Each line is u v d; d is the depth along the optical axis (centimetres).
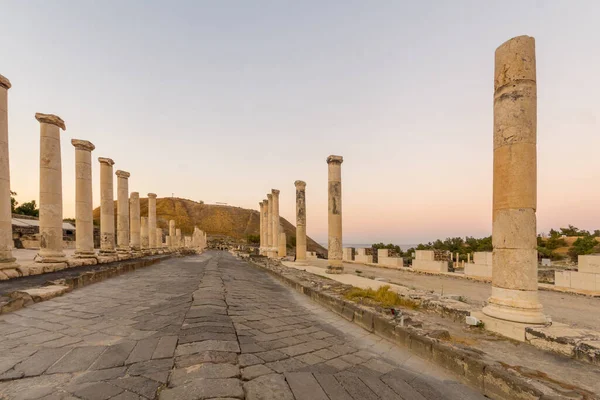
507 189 576
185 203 12812
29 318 545
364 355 466
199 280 1109
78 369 341
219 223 11769
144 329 487
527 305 542
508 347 487
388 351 492
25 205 4569
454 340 508
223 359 369
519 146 568
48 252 1254
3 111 977
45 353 384
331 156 1659
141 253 2398
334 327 619
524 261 552
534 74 582
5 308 570
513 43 587
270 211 3256
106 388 300
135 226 2378
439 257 1806
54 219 1271
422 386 374
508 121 582
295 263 2153
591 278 1067
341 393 334
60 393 289
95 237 3722
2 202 968
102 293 809
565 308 862
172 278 1176
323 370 392
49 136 1263
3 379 314
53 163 1271
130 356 378
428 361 456
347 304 712
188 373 323
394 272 1859
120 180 2191
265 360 397
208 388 292
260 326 551
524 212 560
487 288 1207
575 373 392
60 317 555
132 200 2375
